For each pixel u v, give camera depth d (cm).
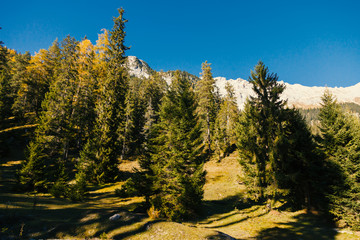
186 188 1405
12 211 889
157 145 1628
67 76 3472
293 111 1761
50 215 933
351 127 1332
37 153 1980
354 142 1280
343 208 1247
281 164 1664
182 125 1572
